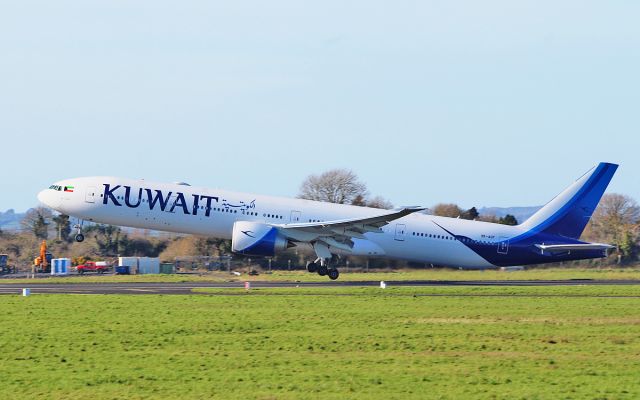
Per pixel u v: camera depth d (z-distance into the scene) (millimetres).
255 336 122312
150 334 123562
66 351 108438
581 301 187625
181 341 117188
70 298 183875
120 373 93250
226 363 99688
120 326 132625
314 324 137125
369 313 155500
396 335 124312
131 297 186750
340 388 85500
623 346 115812
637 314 159125
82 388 85375
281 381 88938
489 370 96562
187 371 94500
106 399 80562
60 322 137750
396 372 94500
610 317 153125
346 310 160500
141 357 103938
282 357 104312
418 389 85375
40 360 101812
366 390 84688
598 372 95625
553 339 121875
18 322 137750
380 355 106438
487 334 126688
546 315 156000
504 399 81375
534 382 89625
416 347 113062
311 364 99375
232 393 83000
